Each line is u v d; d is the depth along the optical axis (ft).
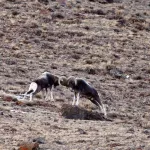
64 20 578.25
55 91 359.87
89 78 434.71
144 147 201.98
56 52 495.41
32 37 524.52
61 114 268.00
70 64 468.75
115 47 534.37
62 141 206.49
